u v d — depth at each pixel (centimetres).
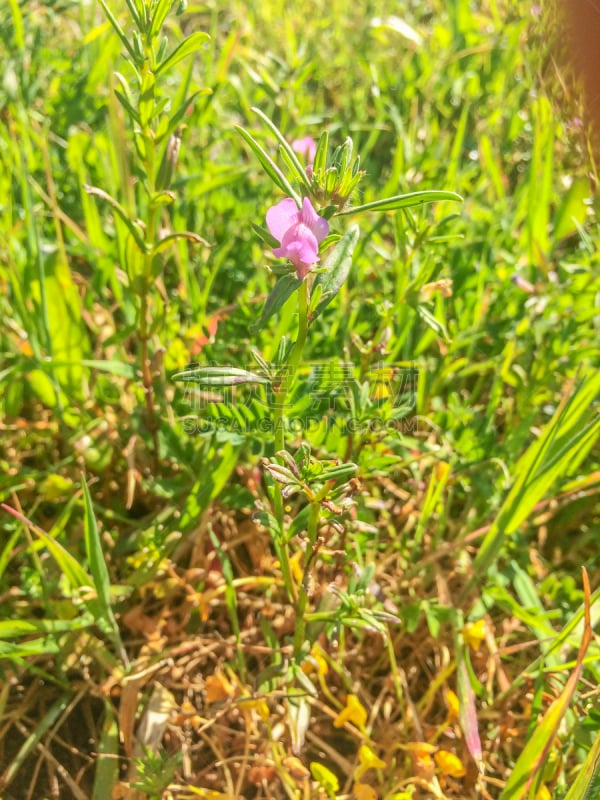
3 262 18
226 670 16
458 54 26
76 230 19
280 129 22
